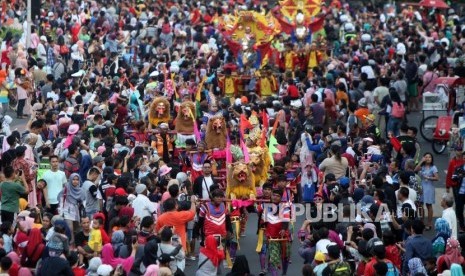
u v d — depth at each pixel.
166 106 44.38
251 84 57.00
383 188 35.12
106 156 38.22
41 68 55.28
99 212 33.53
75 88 51.09
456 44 66.56
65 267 29.08
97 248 31.36
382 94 50.41
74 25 69.25
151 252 29.72
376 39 68.62
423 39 69.31
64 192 35.22
